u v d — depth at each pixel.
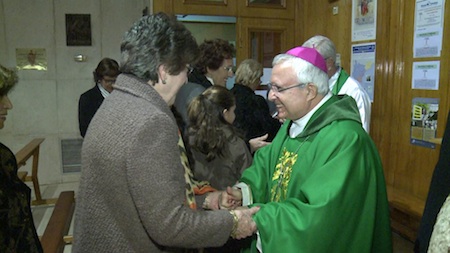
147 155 0.91
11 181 1.31
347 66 3.56
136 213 0.95
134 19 4.37
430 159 2.72
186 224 0.96
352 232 1.22
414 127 2.85
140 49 0.98
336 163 1.22
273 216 1.21
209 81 2.36
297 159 1.36
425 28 2.71
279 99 1.36
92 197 0.97
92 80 4.34
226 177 1.83
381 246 1.35
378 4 3.10
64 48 4.23
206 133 1.79
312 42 2.42
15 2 4.05
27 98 4.21
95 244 0.98
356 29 3.40
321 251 1.17
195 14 4.01
